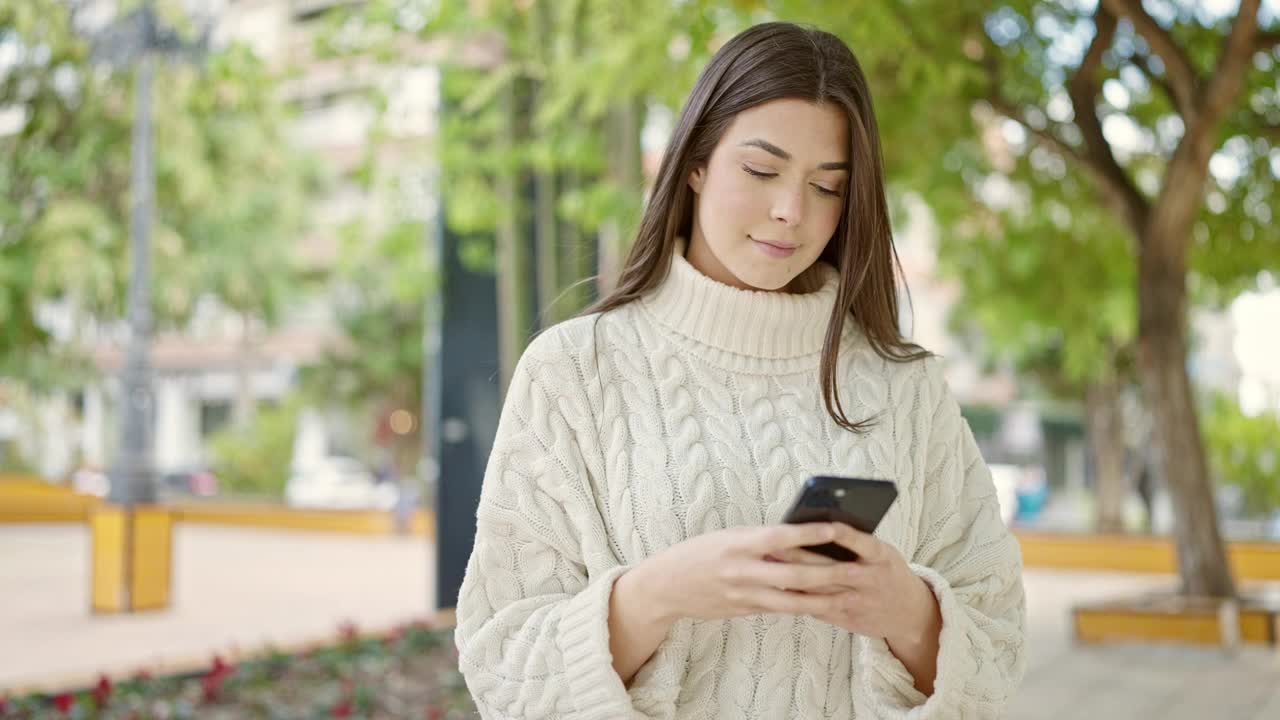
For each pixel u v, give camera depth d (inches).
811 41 60.9
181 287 978.7
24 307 748.0
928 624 56.9
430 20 317.7
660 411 66.2
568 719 58.2
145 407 455.5
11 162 676.1
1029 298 514.9
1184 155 361.4
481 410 363.3
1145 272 383.2
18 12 560.1
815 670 63.6
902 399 69.1
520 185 340.2
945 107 373.7
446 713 249.6
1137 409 886.4
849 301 64.1
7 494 983.0
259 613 442.0
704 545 53.1
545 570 64.9
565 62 298.5
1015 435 1253.1
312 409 1321.4
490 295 364.2
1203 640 369.1
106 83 628.1
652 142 341.4
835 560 51.9
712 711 63.2
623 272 68.6
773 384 67.6
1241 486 748.6
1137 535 655.1
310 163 1099.3
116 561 437.1
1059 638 402.9
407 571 613.3
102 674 269.7
